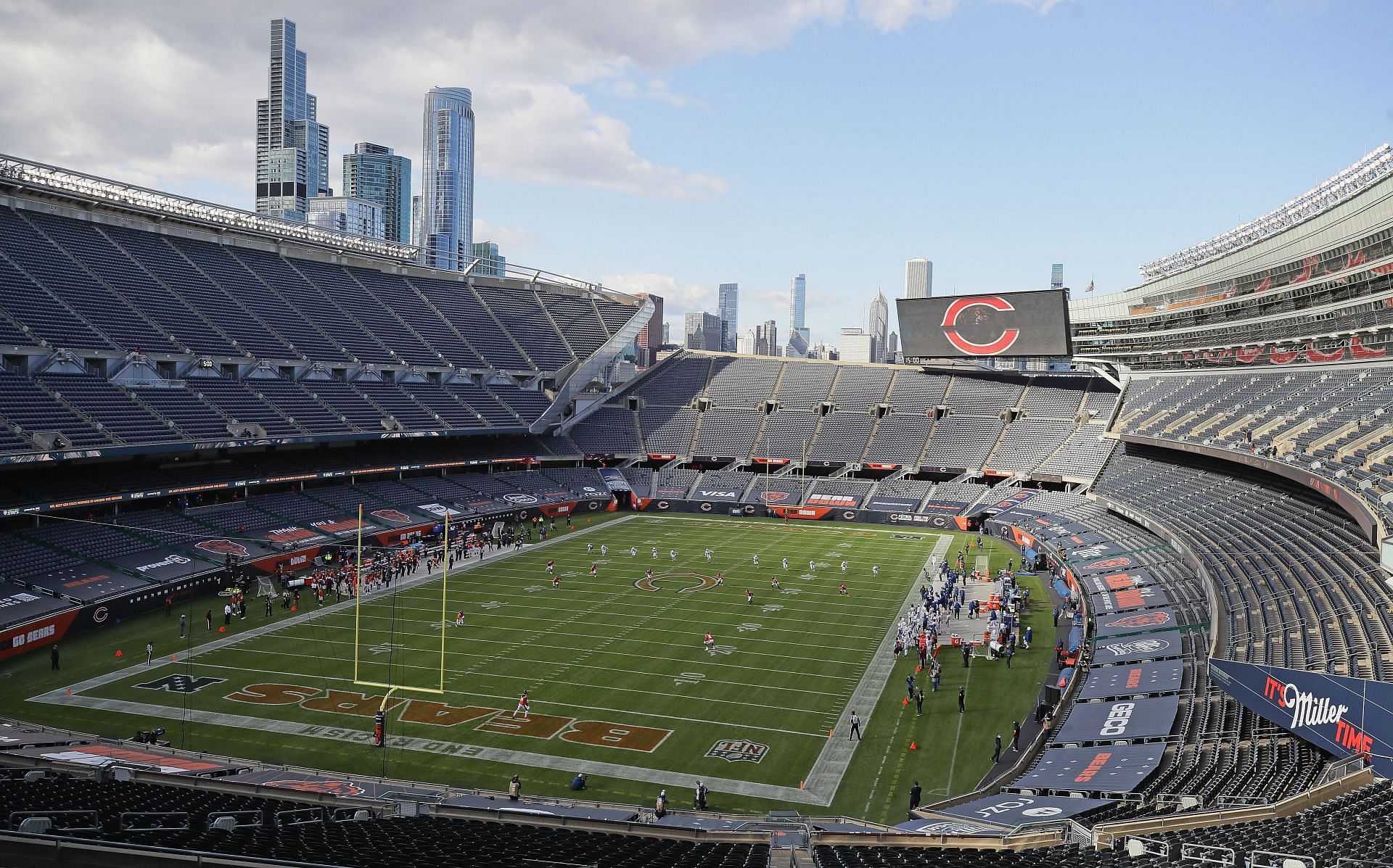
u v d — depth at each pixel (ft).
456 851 59.41
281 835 59.67
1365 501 121.49
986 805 85.97
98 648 140.05
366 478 259.80
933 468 310.45
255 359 238.68
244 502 214.48
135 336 212.02
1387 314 170.50
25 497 170.30
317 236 301.43
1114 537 205.67
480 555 217.36
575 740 108.27
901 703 121.29
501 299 357.00
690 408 358.23
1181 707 103.81
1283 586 127.34
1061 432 307.17
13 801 60.75
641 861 60.49
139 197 245.45
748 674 132.36
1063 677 125.29
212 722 110.83
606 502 301.63
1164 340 281.13
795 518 293.02
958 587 187.93
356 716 113.80
